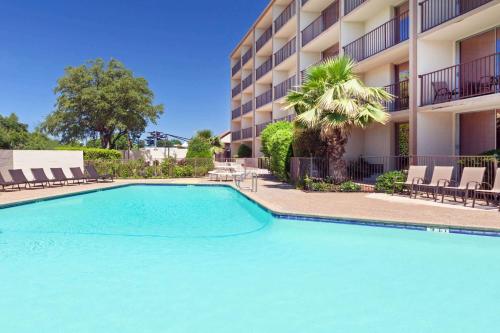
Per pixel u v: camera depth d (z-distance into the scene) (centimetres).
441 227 671
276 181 1792
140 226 805
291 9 2652
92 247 628
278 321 353
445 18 1280
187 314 369
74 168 1755
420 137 1291
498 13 1062
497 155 971
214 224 826
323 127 1206
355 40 1709
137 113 3077
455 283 454
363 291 429
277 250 607
